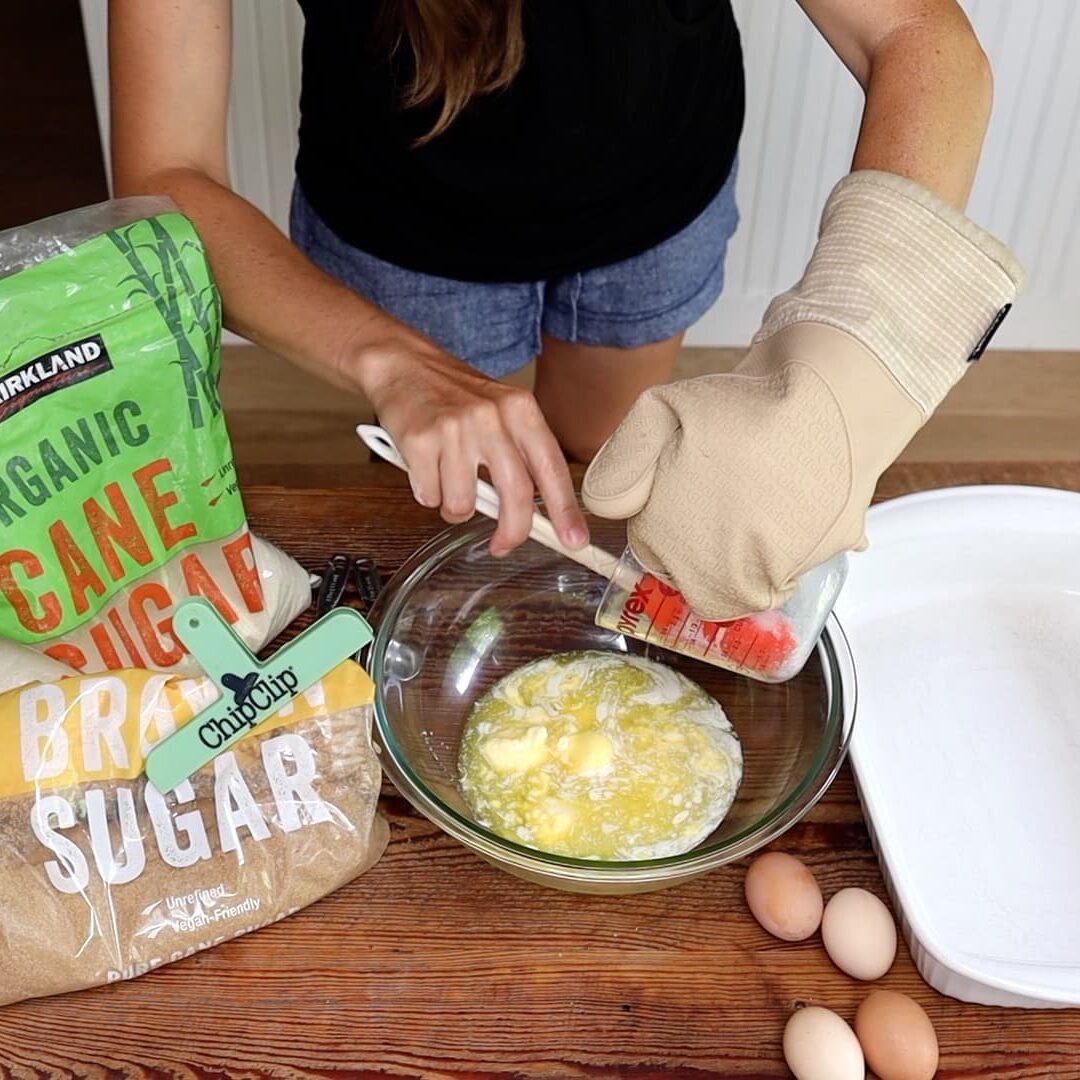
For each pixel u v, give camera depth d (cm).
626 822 81
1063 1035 72
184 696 75
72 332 70
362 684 77
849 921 74
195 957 74
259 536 94
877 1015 70
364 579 94
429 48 104
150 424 75
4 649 78
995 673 93
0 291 68
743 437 68
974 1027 72
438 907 77
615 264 138
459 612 93
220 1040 71
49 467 72
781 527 68
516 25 103
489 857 74
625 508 71
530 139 119
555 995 73
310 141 131
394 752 77
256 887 74
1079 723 90
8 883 70
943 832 82
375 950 75
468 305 137
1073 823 83
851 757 81
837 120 183
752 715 86
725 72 131
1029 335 222
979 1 171
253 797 75
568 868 72
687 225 137
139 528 77
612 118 119
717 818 81
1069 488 108
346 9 112
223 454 79
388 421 82
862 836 81
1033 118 184
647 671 89
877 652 94
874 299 71
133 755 73
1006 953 76
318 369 89
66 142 266
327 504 102
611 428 161
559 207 128
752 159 188
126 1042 71
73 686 74
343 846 76
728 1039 72
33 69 287
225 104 102
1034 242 204
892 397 70
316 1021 72
